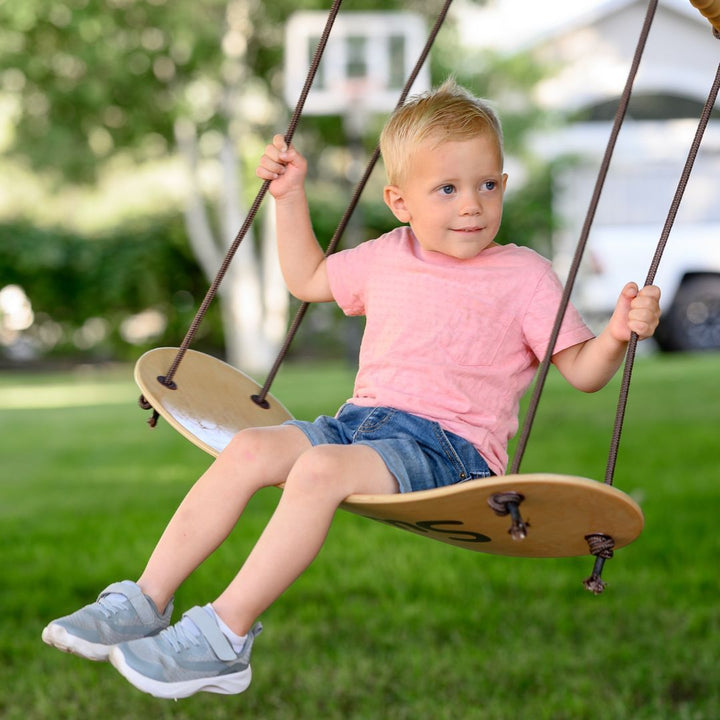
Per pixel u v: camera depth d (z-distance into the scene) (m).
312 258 3.32
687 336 16.56
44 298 22.02
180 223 22.05
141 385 2.96
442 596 5.53
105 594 2.74
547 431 9.73
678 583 5.55
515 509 2.31
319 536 2.64
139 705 4.45
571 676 4.58
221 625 2.62
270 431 2.87
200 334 22.48
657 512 6.75
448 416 3.00
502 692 4.45
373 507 2.49
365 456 2.75
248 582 2.63
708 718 4.17
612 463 2.64
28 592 5.66
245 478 2.79
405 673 4.62
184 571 2.77
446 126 2.92
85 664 4.85
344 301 3.30
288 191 3.26
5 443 10.85
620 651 4.79
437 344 3.05
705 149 19.84
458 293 3.08
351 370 17.14
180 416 2.96
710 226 17.38
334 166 21.98
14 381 19.77
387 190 3.10
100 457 9.73
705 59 21.59
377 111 19.28
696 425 9.75
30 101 19.56
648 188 20.02
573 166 19.95
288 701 4.44
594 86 21.38
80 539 6.65
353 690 4.48
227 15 18.94
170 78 19.17
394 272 3.18
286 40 18.62
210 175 23.03
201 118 19.80
